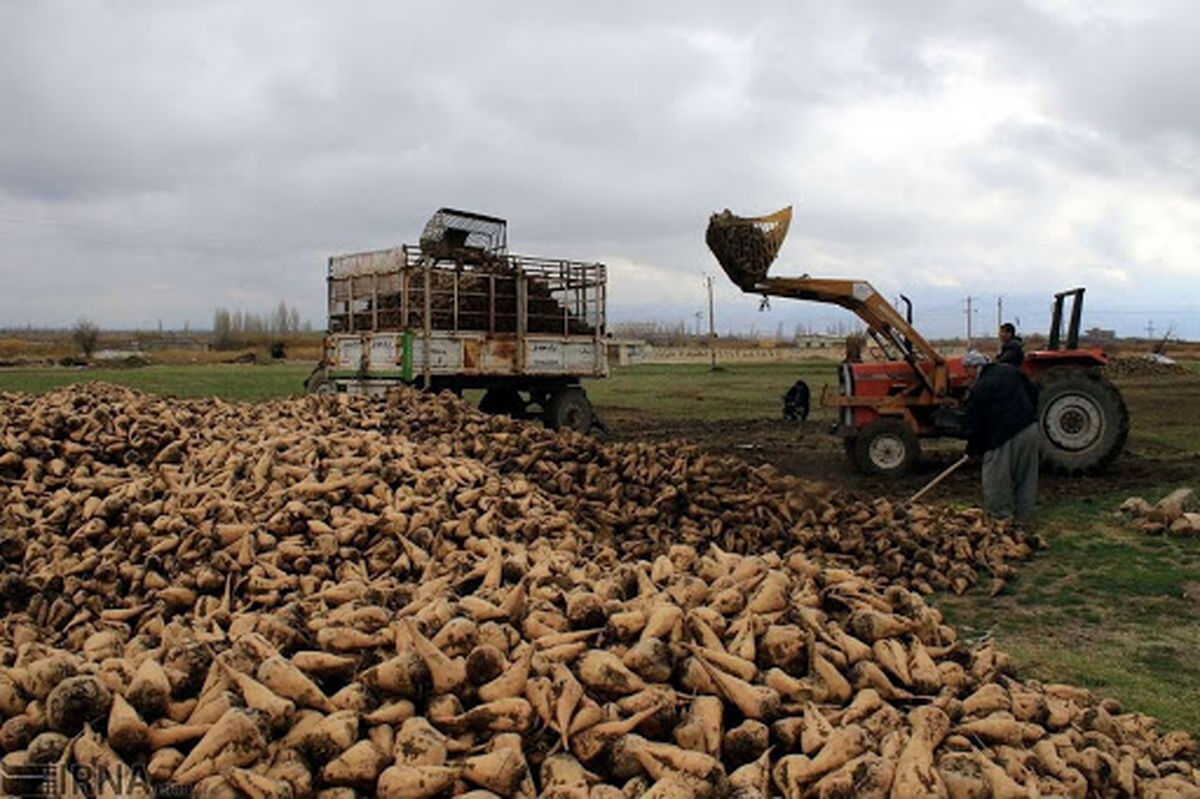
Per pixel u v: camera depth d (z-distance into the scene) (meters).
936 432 12.53
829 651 3.97
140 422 8.16
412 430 9.72
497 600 4.23
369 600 4.54
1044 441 12.00
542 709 3.46
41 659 3.48
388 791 3.09
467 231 15.27
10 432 7.56
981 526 8.84
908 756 3.37
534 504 7.28
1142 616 6.88
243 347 73.75
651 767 3.29
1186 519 8.88
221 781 2.98
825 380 38.41
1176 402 24.14
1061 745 3.96
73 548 5.91
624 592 4.69
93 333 61.06
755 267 12.38
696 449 9.80
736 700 3.63
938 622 4.74
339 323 15.75
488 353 14.80
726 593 4.34
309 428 8.28
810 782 3.32
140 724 3.13
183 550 5.58
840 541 8.47
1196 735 4.84
